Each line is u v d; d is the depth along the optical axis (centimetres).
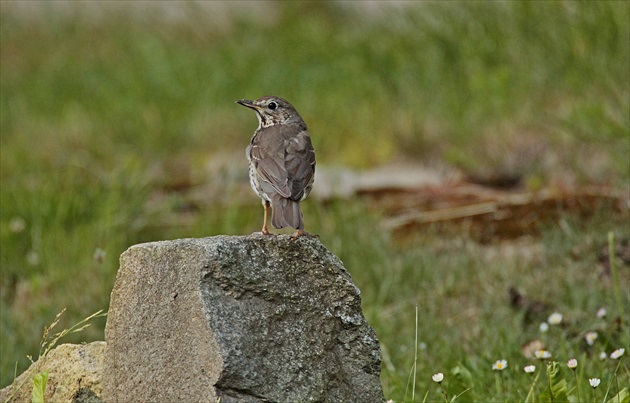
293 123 970
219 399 655
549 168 1436
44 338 805
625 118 1413
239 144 1855
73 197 1448
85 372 746
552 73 1652
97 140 1914
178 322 680
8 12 2989
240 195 1582
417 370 923
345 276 721
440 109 1712
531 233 1238
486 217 1278
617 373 881
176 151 1869
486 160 1512
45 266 1327
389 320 1058
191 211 1544
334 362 704
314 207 1375
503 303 1045
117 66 2455
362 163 1644
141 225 1455
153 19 2833
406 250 1226
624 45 1595
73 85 2347
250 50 2333
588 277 1070
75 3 2959
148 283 699
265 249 703
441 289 1109
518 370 887
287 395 676
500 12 1834
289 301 699
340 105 1867
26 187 1515
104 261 1264
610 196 1236
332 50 2156
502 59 1769
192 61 2319
